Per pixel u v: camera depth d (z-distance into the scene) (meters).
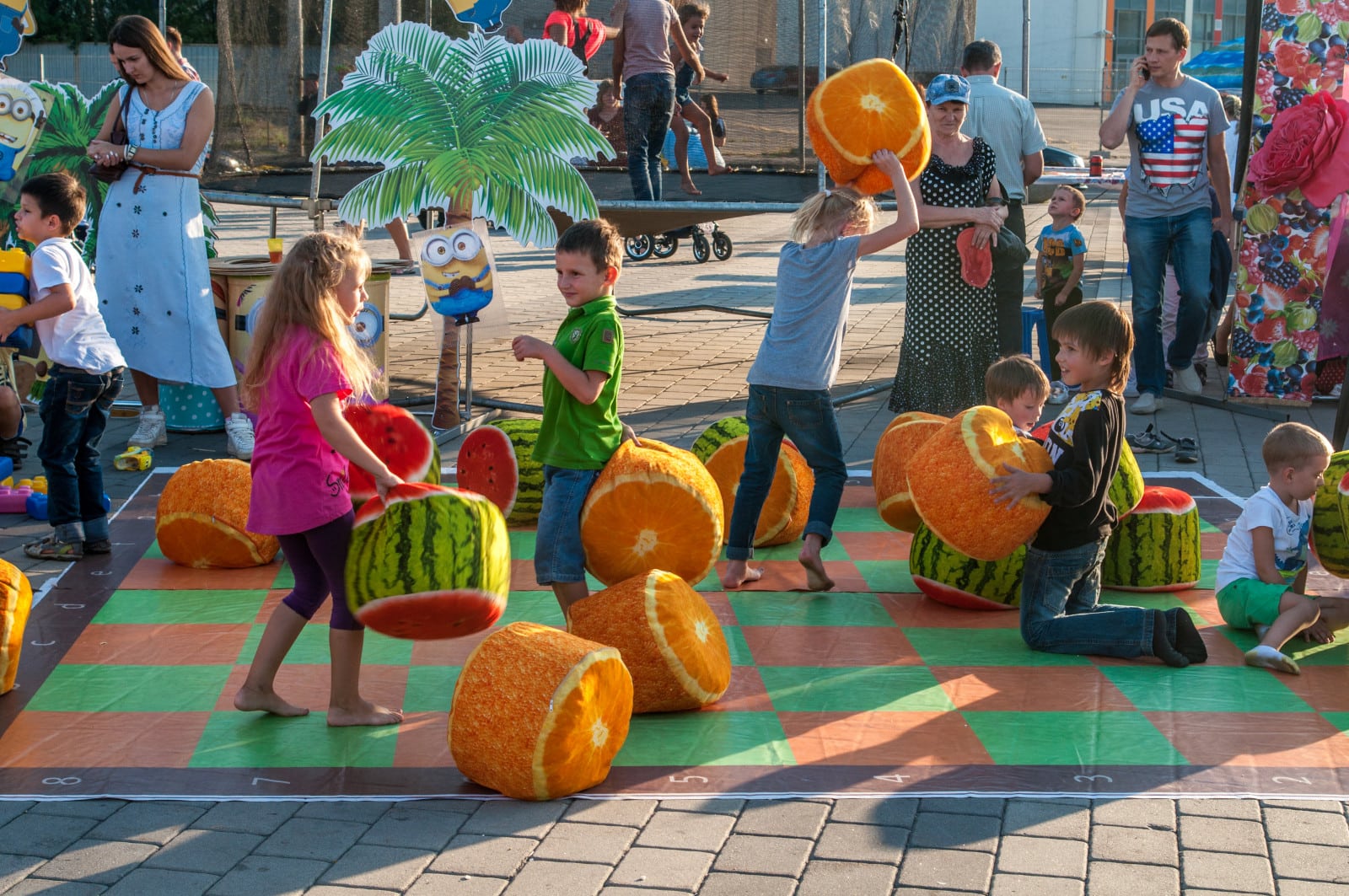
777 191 9.96
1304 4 9.20
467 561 4.12
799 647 5.21
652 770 4.10
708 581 6.00
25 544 6.35
